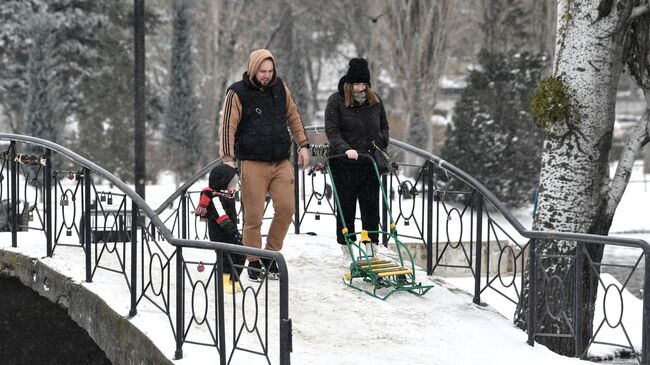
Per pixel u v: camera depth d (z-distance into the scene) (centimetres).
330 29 9788
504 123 4922
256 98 1410
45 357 1695
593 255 1605
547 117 1603
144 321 1266
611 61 1579
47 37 5353
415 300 1488
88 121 6525
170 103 6172
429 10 6806
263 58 1393
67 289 1480
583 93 1583
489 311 1469
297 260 1727
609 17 1562
